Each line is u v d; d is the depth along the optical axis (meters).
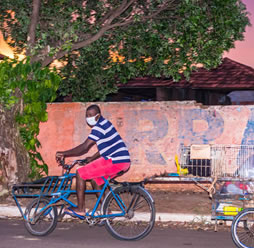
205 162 7.44
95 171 6.76
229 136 10.65
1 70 10.38
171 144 10.94
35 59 10.75
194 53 10.61
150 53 11.60
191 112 10.85
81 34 11.52
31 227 6.98
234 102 18.69
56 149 11.55
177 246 6.25
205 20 10.54
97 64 12.21
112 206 7.00
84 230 7.36
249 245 6.21
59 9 11.42
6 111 10.40
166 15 11.52
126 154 6.86
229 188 6.97
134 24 11.38
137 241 6.55
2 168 9.98
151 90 18.38
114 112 11.22
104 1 11.61
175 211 8.49
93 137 6.73
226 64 17.86
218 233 7.21
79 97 12.77
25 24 11.35
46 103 11.60
